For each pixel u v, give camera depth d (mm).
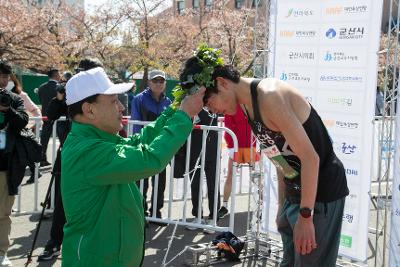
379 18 3578
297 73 4148
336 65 3877
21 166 3936
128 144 2340
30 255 3889
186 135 2094
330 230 2639
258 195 4676
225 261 4434
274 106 2342
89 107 2080
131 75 27484
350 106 3824
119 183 2016
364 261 3883
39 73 29062
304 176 2369
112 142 2143
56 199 4328
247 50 24500
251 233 4793
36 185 5730
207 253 4363
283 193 2979
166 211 6141
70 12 26547
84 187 2010
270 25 4359
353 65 3768
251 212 5512
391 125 4055
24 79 32344
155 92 5668
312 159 2346
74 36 25078
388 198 4246
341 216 2691
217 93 2430
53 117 4328
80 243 2043
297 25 4113
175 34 26891
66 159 2037
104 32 26141
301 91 4129
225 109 2492
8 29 22062
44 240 4891
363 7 3658
